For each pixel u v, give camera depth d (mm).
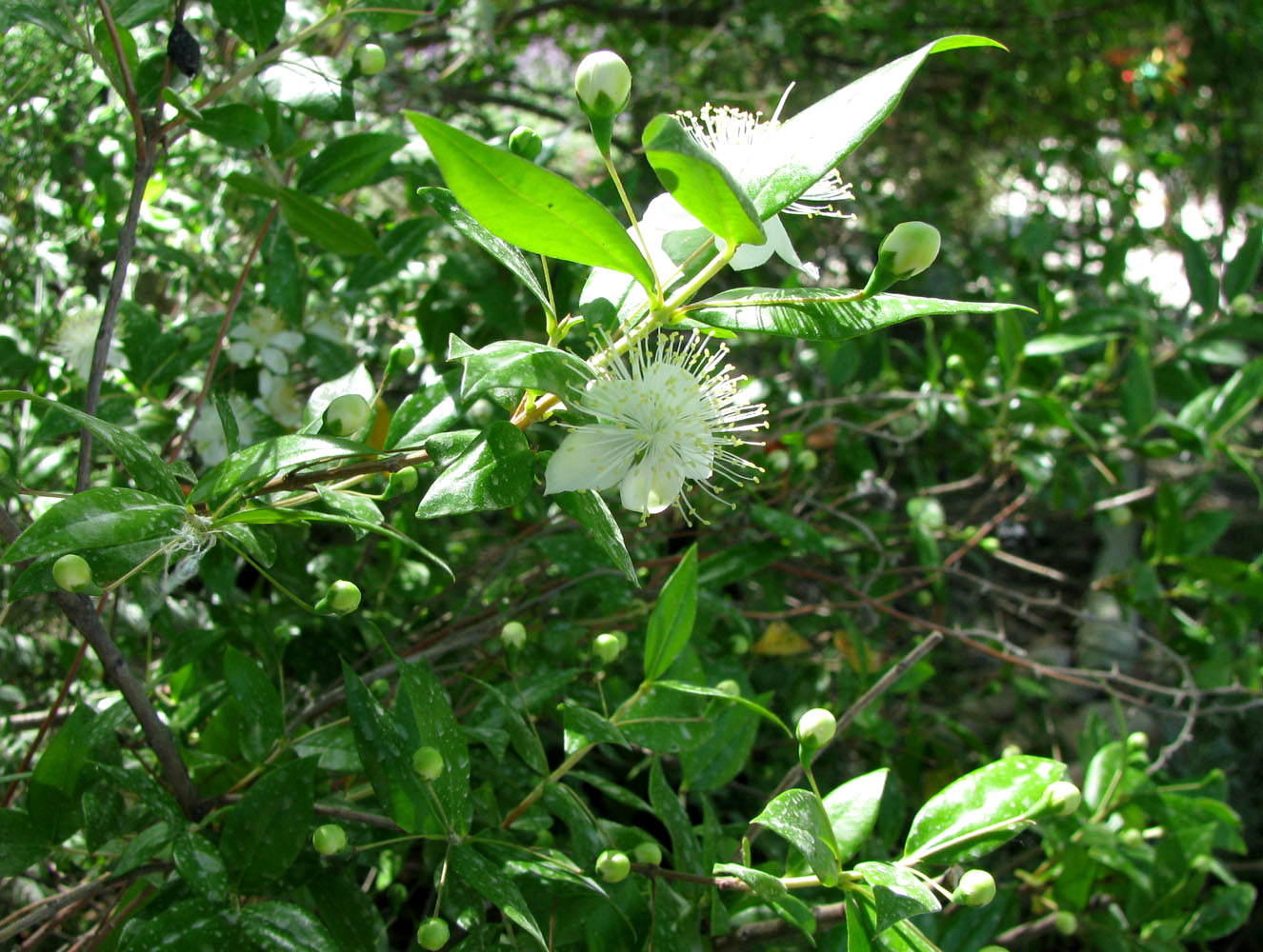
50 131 333
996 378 443
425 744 188
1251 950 469
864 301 158
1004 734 496
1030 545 731
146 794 186
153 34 324
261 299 328
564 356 159
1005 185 809
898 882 170
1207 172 824
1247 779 524
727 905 218
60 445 325
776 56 634
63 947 236
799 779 241
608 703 297
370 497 189
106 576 173
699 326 163
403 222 324
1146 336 449
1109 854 287
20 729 292
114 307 206
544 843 240
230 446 191
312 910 216
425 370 369
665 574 363
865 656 347
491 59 587
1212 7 742
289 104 229
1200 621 518
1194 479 446
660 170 141
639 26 694
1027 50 715
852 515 434
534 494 360
